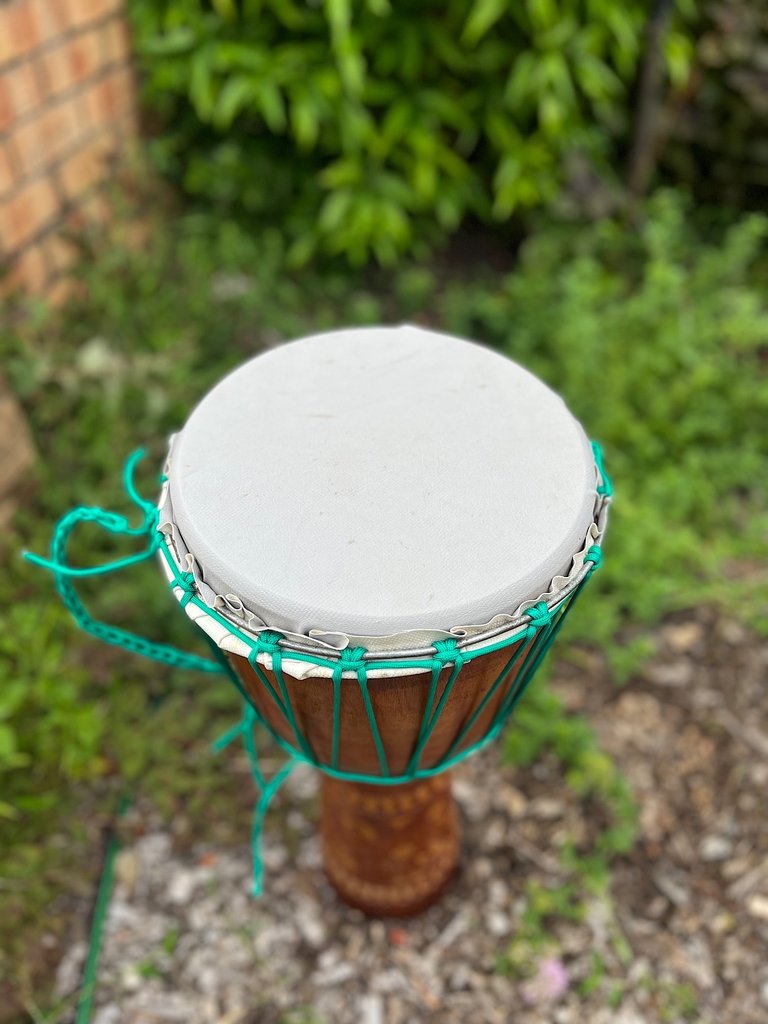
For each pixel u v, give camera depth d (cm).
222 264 292
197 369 264
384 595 92
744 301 259
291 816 189
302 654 94
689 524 237
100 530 215
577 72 279
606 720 203
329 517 98
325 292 301
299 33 276
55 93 241
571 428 110
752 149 300
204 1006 164
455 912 176
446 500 100
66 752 177
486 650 95
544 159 295
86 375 239
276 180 300
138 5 263
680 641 216
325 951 171
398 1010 164
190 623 202
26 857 170
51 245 253
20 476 221
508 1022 162
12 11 218
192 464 104
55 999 163
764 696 207
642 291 286
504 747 196
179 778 184
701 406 248
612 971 167
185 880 179
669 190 307
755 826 186
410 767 124
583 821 186
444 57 275
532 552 95
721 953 169
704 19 285
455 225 309
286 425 108
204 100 268
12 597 202
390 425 108
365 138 280
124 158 277
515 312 280
